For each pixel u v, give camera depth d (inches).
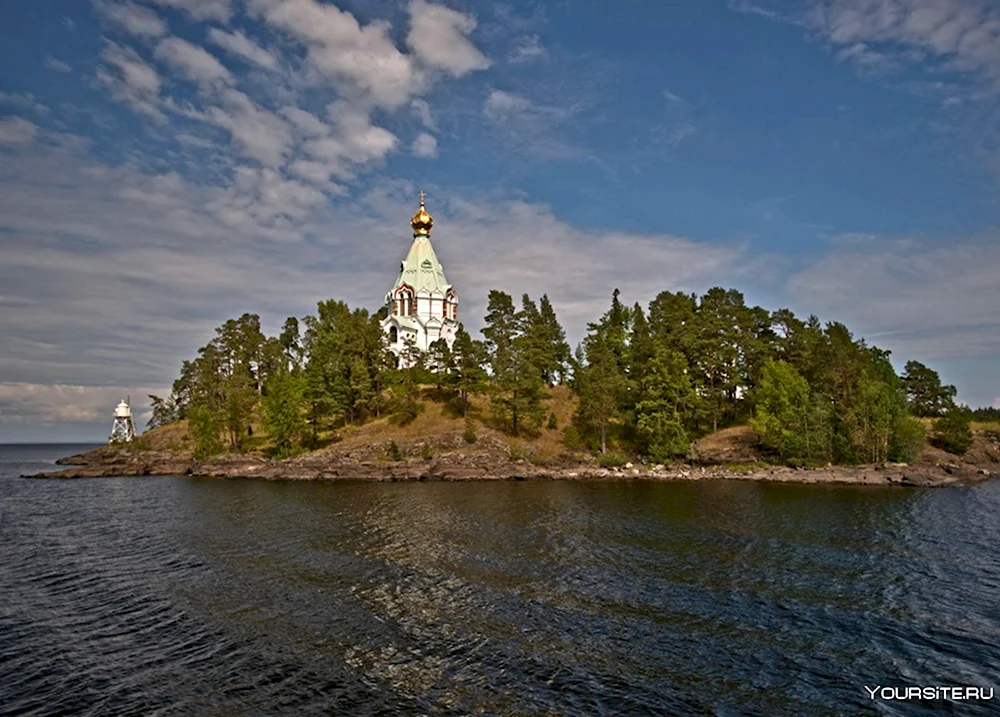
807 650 886.4
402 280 5275.6
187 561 1430.9
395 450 3572.8
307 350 4640.8
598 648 891.4
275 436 3912.4
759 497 2433.6
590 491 2691.9
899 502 2281.0
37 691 778.8
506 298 4040.4
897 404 3346.5
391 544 1577.3
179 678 808.9
